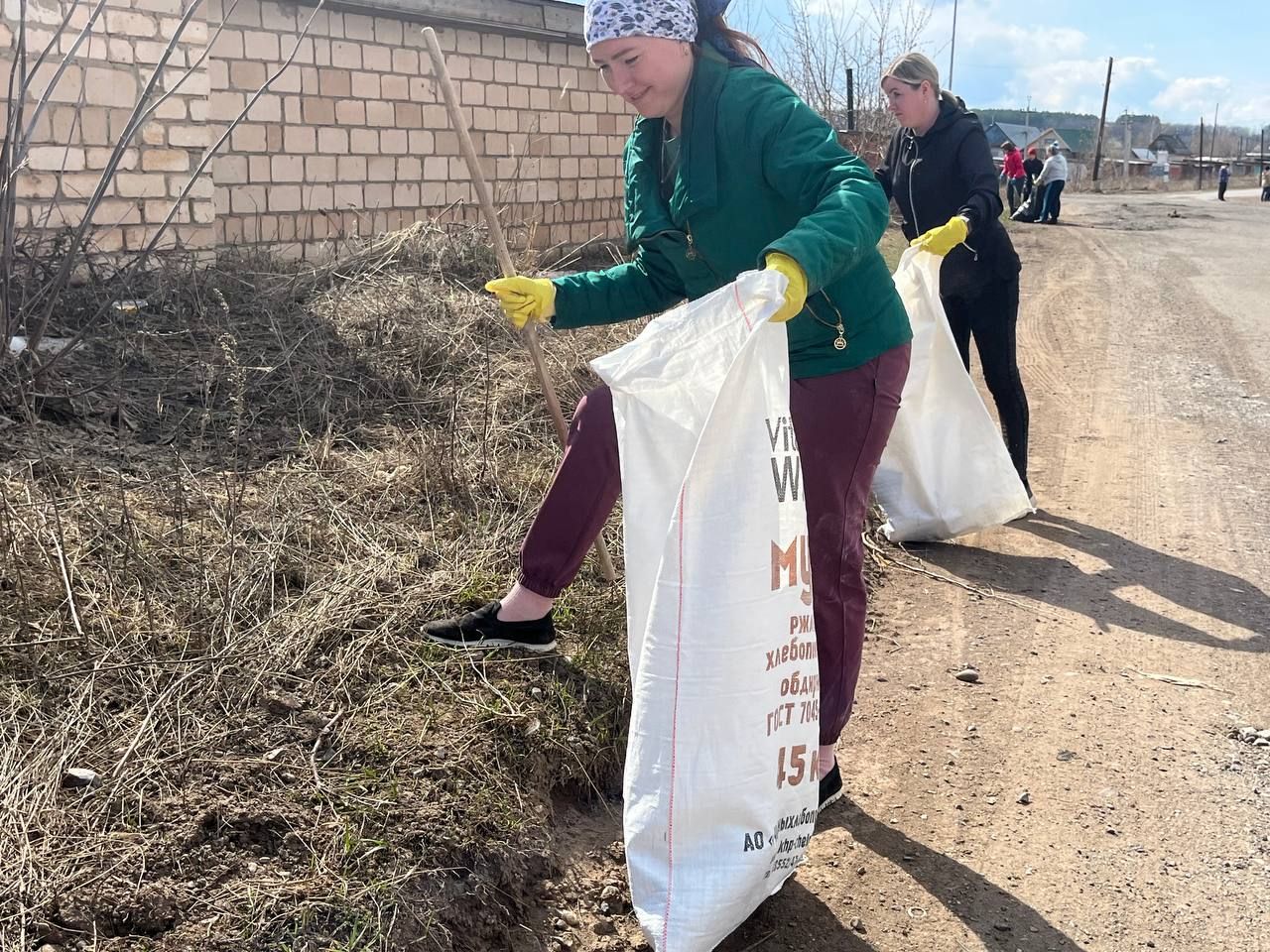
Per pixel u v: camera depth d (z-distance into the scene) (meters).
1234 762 3.10
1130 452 6.05
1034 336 9.52
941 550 4.64
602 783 2.85
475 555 3.46
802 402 2.46
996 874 2.62
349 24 8.13
